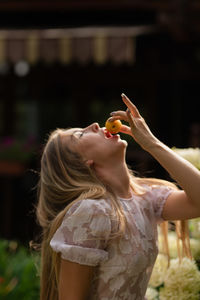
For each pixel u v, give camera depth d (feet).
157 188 6.66
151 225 6.29
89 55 24.61
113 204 5.86
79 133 6.45
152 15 28.94
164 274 7.43
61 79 31.32
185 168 5.89
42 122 31.65
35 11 29.45
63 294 5.81
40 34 25.44
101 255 5.67
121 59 24.40
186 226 7.05
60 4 27.81
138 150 26.71
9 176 26.61
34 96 31.63
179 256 7.27
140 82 30.37
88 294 5.95
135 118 6.20
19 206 27.50
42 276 6.54
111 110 30.96
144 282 6.19
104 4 27.22
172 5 23.76
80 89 31.22
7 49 25.40
